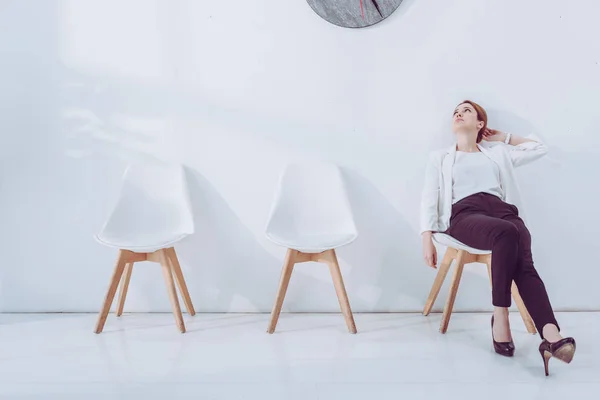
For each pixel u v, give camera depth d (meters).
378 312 2.28
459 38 2.24
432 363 1.65
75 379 1.51
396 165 2.26
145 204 2.17
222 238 2.27
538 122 2.26
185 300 2.20
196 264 2.27
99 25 2.23
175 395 1.41
